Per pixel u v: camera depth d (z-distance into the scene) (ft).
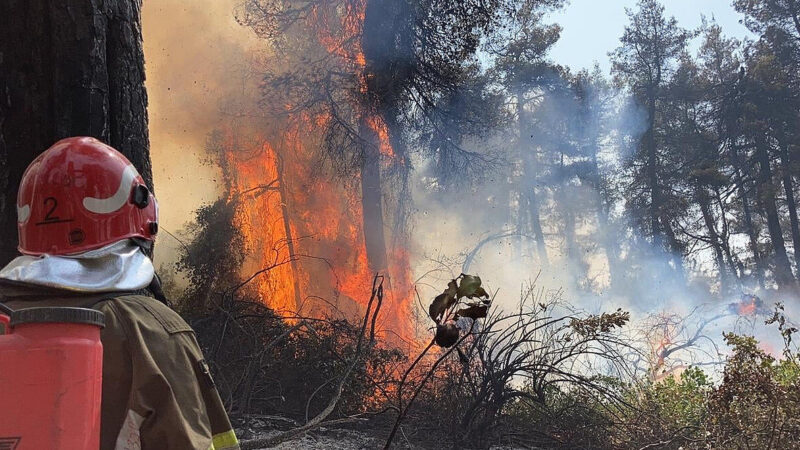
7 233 11.44
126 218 5.76
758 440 17.66
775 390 17.71
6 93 11.49
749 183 142.92
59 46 11.60
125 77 12.32
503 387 22.16
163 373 5.46
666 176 138.31
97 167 5.67
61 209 5.56
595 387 21.76
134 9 12.60
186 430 5.33
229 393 20.01
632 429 21.57
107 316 5.47
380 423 21.58
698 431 20.26
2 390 4.36
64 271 5.43
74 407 4.44
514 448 21.43
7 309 5.13
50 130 11.55
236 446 5.79
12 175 11.46
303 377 22.07
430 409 21.29
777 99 138.51
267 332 23.18
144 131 12.67
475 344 21.40
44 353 4.41
